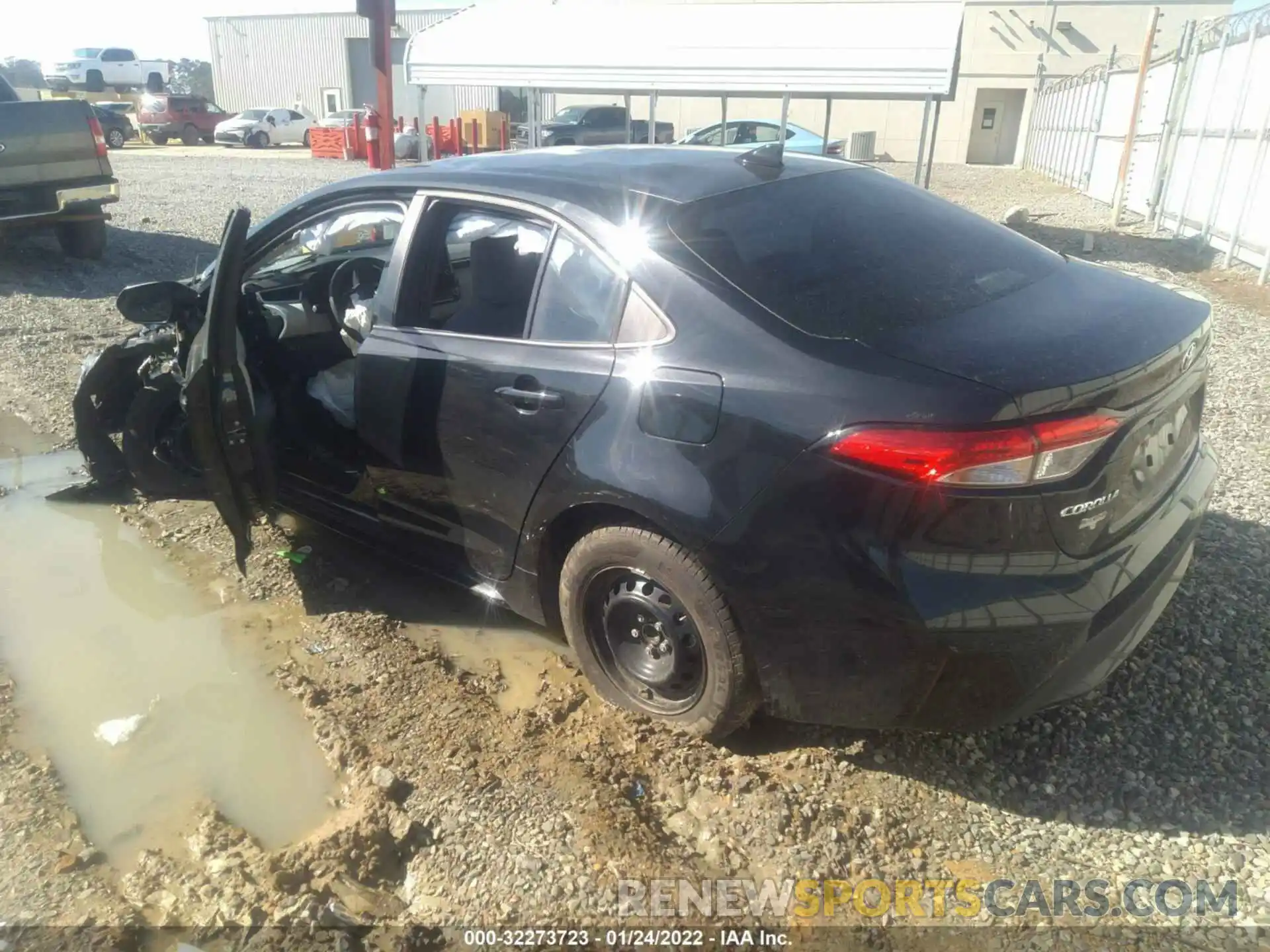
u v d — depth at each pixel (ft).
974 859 8.22
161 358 14.20
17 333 24.29
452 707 10.35
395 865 8.39
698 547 8.48
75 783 9.50
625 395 8.98
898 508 7.55
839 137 113.50
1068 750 9.37
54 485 16.02
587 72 47.50
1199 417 10.05
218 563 13.57
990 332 8.27
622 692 10.10
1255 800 8.66
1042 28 106.11
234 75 131.03
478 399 10.23
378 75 53.67
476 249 10.56
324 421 13.10
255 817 9.02
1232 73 37.32
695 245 9.17
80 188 31.22
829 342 8.17
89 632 11.98
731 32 45.75
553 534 10.09
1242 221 34.78
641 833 8.54
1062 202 61.52
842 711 8.54
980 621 7.51
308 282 13.98
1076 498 7.55
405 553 12.08
